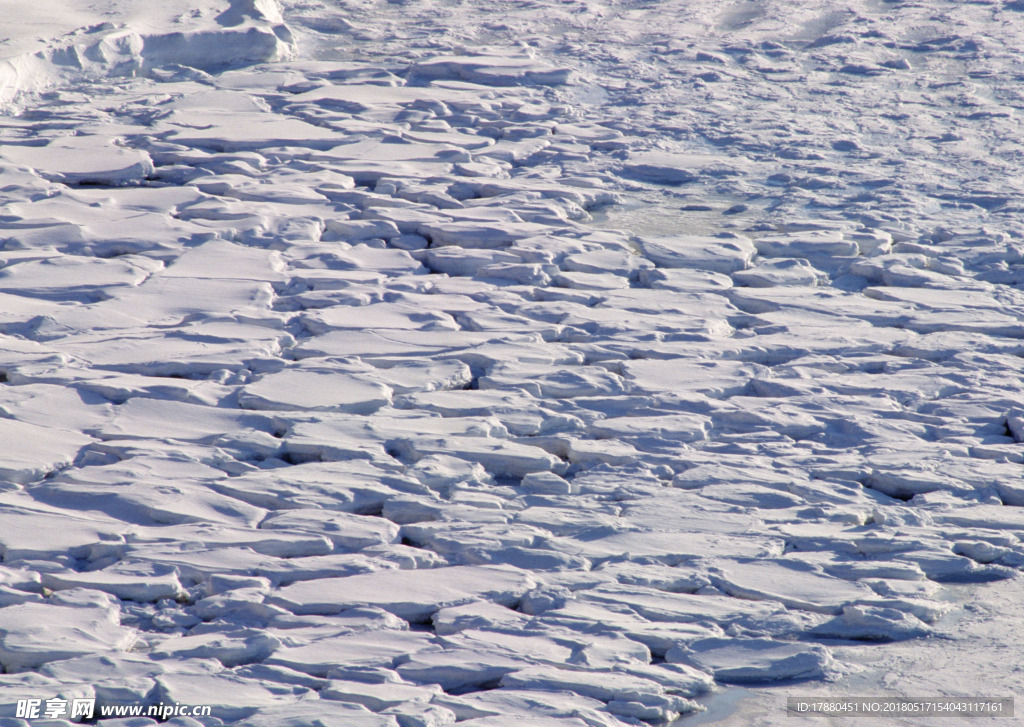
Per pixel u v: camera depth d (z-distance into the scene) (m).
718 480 17.11
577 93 46.75
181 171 34.41
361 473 16.88
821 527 15.70
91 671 11.90
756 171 37.00
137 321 22.83
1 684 11.52
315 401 19.30
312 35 55.38
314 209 31.11
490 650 12.53
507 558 14.72
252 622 13.14
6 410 18.33
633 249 29.66
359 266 27.06
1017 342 23.12
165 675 11.84
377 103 43.53
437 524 15.57
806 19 60.41
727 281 27.08
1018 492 16.72
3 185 31.36
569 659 12.44
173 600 13.78
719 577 14.32
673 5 63.91
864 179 35.75
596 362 21.97
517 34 56.94
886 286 27.09
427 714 11.20
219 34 49.00
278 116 41.22
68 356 20.66
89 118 39.66
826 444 18.69
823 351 22.56
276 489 16.30
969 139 40.41
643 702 11.69
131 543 14.74
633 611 13.55
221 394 19.64
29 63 42.94
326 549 14.88
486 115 42.84
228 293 24.50
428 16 60.78
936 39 55.78
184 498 15.91
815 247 29.22
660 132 41.25
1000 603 14.12
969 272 27.84
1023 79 48.34
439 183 34.12
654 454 18.02
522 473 17.56
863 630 13.38
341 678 12.02
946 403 20.02
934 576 14.77
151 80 46.28
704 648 12.84
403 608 13.46
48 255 26.27
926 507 16.34
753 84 48.59
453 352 21.83
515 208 31.91
